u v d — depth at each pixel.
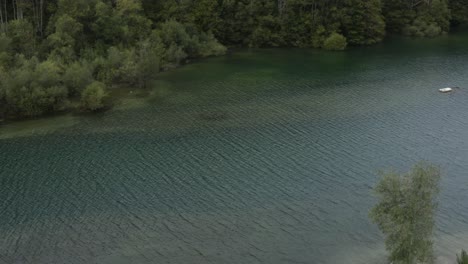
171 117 94.56
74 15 118.06
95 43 121.19
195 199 65.25
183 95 107.56
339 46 148.88
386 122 90.19
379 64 132.25
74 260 53.72
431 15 171.38
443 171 71.38
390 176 48.59
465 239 55.78
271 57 141.12
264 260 53.00
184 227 59.22
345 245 55.12
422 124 88.94
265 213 61.75
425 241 47.31
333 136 84.25
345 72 125.00
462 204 63.03
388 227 47.34
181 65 131.62
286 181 69.38
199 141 83.19
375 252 53.69
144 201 64.94
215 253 54.31
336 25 153.12
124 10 128.75
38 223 60.44
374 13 157.00
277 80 118.56
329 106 99.62
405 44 156.12
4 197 66.06
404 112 95.19
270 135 85.19
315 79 119.25
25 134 86.62
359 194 65.62
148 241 56.72
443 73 122.00
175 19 142.00
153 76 120.94
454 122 89.75
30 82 95.56
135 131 87.81
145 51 115.94
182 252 54.59
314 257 53.31
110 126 90.19
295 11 155.00
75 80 101.44
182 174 71.94
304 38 153.62
